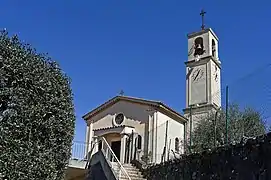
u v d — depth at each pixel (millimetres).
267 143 9383
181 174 13844
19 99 9727
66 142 10703
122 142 27250
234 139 15555
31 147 9641
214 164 11656
